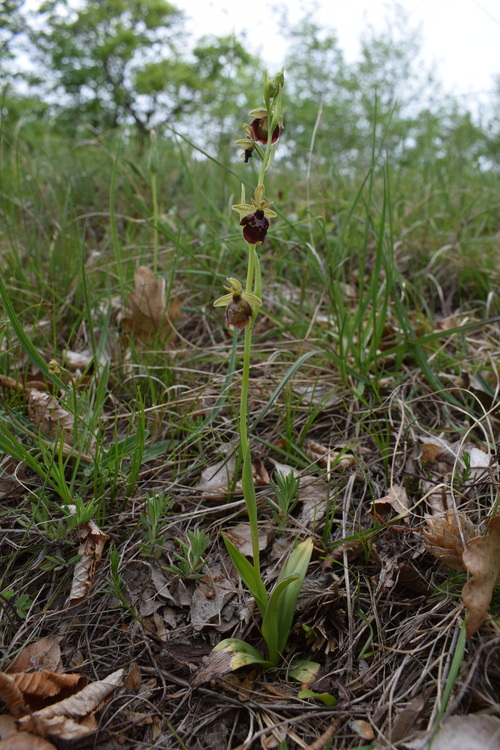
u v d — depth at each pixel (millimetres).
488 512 346
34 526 340
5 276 545
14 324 357
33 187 739
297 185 875
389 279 461
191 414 427
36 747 245
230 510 381
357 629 312
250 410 452
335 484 390
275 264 624
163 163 867
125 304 550
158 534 357
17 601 303
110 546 343
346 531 359
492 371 480
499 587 287
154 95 2412
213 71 2576
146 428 431
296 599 308
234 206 268
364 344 491
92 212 761
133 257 614
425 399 467
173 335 526
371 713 269
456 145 1102
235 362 464
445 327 555
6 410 385
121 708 276
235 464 407
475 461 389
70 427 406
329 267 495
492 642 264
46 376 376
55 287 556
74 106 2623
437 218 756
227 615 323
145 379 472
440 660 268
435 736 239
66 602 319
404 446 408
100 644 307
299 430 444
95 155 1006
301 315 548
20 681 264
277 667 304
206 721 277
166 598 329
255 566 281
